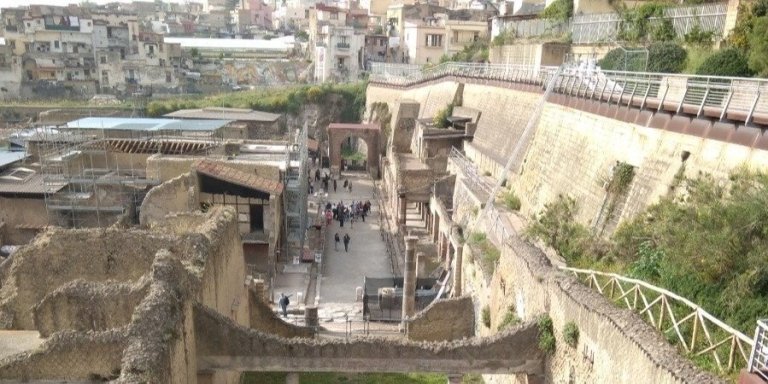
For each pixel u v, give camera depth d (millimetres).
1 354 18109
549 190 34281
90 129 45625
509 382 22328
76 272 21562
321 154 80688
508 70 54625
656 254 18406
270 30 162125
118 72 98250
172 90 99438
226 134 57469
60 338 15758
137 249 21469
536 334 19312
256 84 108312
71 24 103562
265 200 39500
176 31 153250
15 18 102188
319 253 44594
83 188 40062
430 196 48625
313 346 19641
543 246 25359
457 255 32969
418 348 19609
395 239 49281
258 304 28234
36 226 39406
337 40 105625
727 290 15109
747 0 34156
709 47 35688
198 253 20766
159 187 37281
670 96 27812
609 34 48250
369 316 33719
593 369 16125
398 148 72812
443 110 62781
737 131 20594
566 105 36094
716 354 13516
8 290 21516
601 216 27141
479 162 49188
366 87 95312
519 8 86625
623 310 15648
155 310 16297
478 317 27609
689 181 20531
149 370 14734
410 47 102562
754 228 15586
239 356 19609
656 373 13258
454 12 108438
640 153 26250
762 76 27859
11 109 80188
